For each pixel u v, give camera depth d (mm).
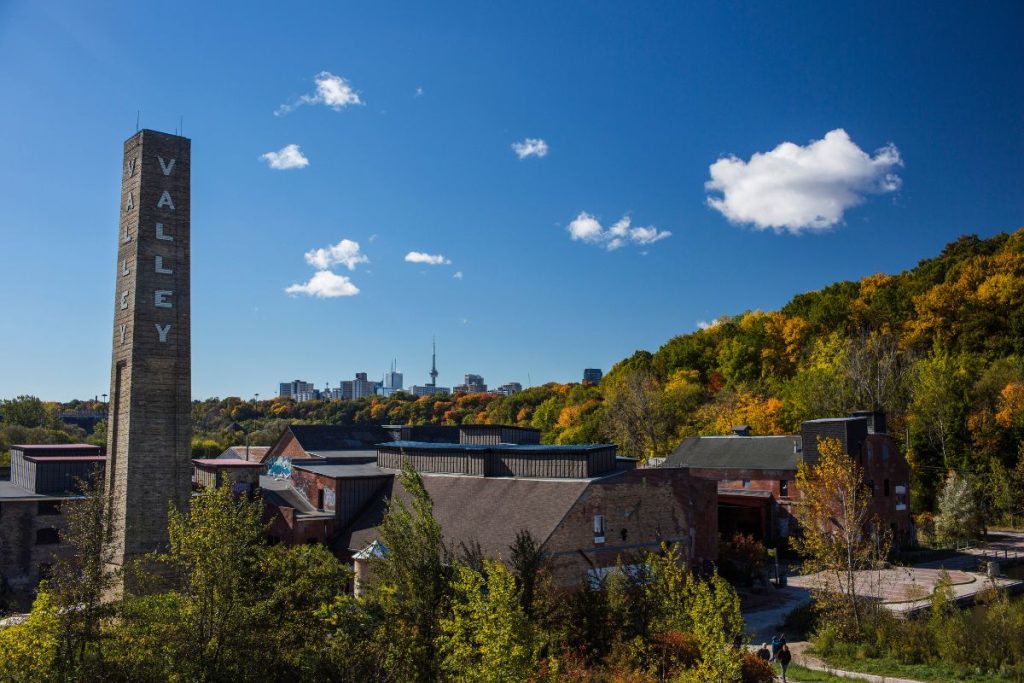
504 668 18578
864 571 50312
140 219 41656
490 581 19906
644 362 131000
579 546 36344
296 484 50875
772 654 34844
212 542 19969
